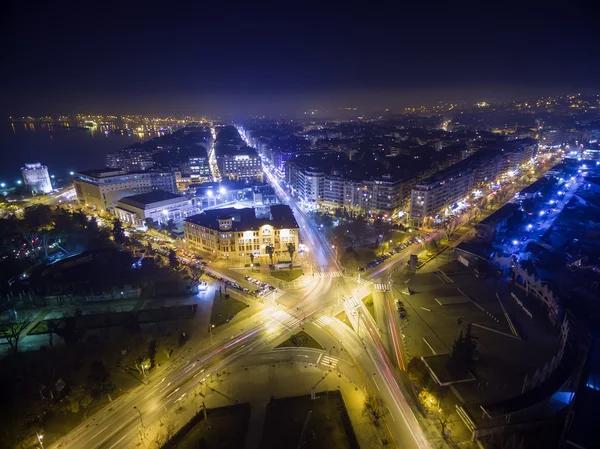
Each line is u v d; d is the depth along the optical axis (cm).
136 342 13325
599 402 9256
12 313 15162
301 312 15412
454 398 10675
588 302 14938
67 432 9950
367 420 10138
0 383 11369
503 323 14375
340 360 12531
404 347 13088
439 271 18825
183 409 10594
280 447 9312
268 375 11869
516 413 9706
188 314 15150
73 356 12731
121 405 10806
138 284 17088
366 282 17888
